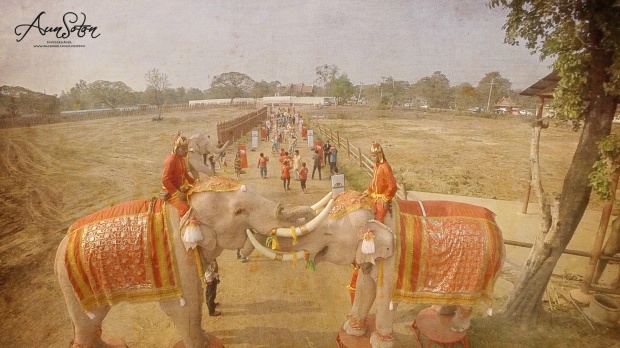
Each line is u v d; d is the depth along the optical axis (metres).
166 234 3.66
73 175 5.69
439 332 4.22
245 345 4.21
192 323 3.90
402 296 3.83
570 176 4.05
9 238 5.79
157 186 5.37
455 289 3.77
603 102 3.76
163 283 3.67
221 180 3.89
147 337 4.48
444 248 3.71
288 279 5.27
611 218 5.07
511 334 4.24
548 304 4.63
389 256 3.76
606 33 3.45
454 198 4.89
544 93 4.31
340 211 3.91
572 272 4.99
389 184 3.80
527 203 4.99
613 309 4.21
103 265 3.54
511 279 5.04
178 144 3.84
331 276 5.39
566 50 3.67
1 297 5.07
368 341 4.16
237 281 5.22
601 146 3.70
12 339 4.44
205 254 3.87
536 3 3.73
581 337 4.14
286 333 4.37
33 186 5.90
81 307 3.73
